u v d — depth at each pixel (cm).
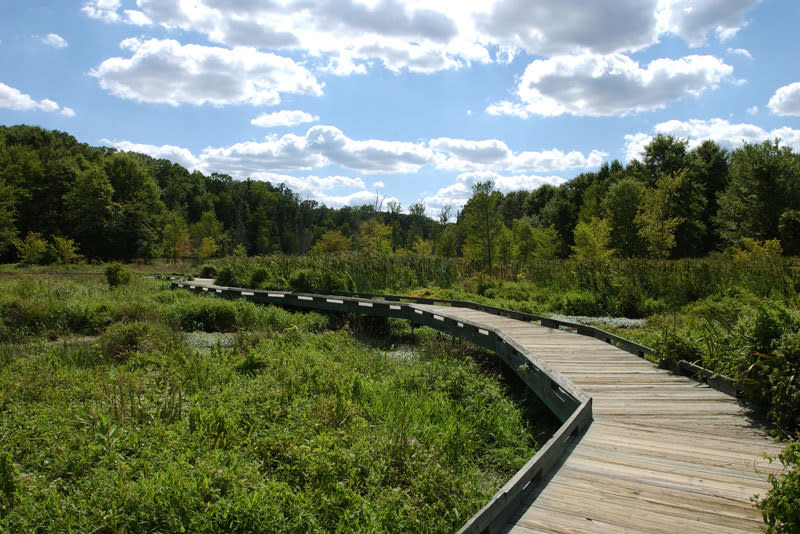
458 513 378
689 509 307
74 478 385
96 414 502
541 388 632
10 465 375
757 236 3047
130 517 326
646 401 544
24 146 5206
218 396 585
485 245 2589
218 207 8594
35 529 318
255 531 327
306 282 1823
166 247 5284
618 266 1652
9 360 809
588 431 454
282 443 452
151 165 8406
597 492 333
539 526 289
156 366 767
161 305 1421
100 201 4644
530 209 6341
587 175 5016
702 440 430
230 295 1838
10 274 2700
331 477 402
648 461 385
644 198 2386
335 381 662
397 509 376
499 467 511
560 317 1352
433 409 613
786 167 2997
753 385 495
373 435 503
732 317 653
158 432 461
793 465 363
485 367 939
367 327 1412
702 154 4188
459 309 1388
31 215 4631
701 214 4012
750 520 293
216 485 367
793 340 459
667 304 1360
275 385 636
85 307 1255
